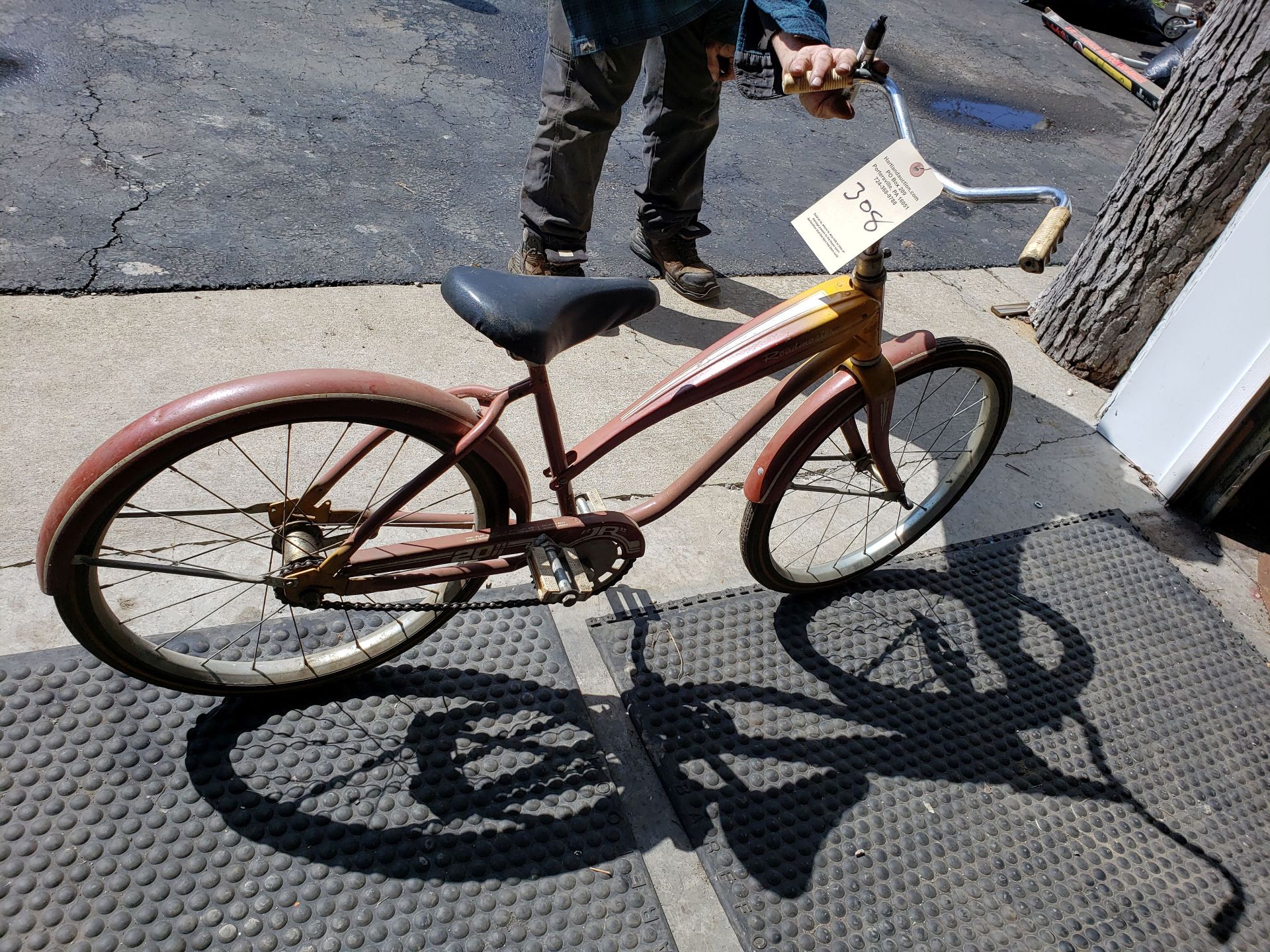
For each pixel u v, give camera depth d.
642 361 3.29
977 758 2.28
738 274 3.92
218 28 4.67
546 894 1.83
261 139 3.92
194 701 2.03
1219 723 2.52
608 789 2.03
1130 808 2.25
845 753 2.21
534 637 2.31
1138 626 2.76
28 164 3.39
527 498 1.93
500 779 2.01
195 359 2.80
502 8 5.71
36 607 2.10
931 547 2.86
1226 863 2.18
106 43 4.27
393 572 1.87
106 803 1.82
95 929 1.64
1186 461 3.18
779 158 4.98
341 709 2.08
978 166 5.49
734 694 2.29
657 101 3.27
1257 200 2.90
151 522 2.34
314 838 1.84
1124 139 6.39
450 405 1.74
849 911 1.91
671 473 2.87
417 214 3.72
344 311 3.15
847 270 3.98
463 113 4.52
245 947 1.67
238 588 2.26
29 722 1.90
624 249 3.87
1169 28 8.55
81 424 2.51
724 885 1.91
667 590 2.52
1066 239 4.87
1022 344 3.95
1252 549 3.18
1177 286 3.50
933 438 3.28
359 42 4.91
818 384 3.39
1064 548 2.97
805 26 2.03
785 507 2.87
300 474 2.56
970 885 2.01
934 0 8.31
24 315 2.79
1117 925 2.00
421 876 1.82
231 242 3.30
